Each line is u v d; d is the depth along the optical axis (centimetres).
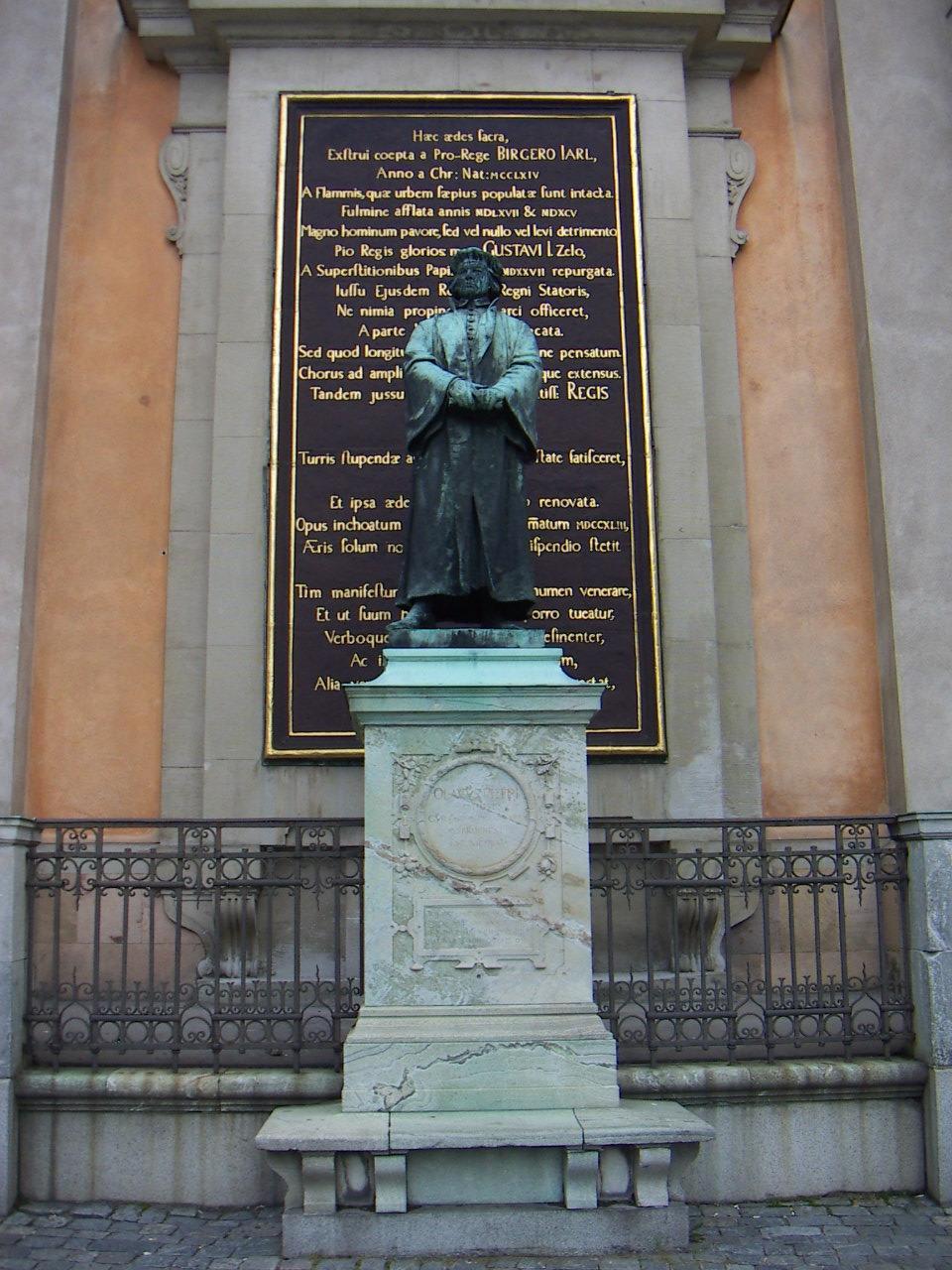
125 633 746
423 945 540
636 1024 663
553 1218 502
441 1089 525
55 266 767
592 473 752
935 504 726
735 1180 604
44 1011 614
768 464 782
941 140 775
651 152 796
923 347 746
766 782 744
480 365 586
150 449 768
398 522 741
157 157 806
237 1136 600
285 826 698
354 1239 500
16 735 685
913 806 685
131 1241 539
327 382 757
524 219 783
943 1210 581
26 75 772
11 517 708
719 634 752
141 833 720
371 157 788
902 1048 638
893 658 712
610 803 713
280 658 721
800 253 811
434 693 554
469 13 793
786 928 715
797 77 838
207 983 643
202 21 791
